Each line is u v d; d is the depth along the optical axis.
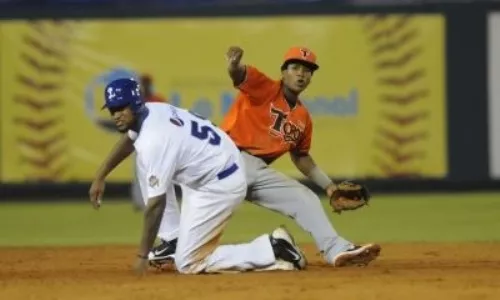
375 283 29.09
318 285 28.77
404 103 68.50
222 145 31.81
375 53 68.38
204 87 68.12
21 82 68.31
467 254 38.75
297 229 53.00
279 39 68.00
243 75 33.03
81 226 54.88
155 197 30.08
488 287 28.30
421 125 68.50
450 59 68.50
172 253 33.53
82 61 68.25
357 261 33.34
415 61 68.50
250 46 68.00
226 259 31.91
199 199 31.78
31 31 68.19
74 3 74.44
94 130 68.25
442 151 68.69
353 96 68.38
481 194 67.62
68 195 68.31
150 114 30.36
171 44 68.12
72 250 41.78
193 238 31.78
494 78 68.56
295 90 33.53
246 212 62.06
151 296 27.20
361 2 68.44
